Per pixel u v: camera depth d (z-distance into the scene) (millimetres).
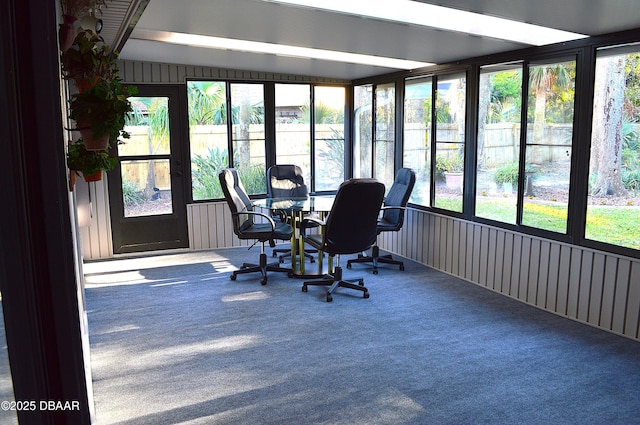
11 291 927
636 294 3645
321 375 3160
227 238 6758
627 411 2744
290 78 6891
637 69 3592
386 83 6535
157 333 3850
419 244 5941
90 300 4621
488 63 4848
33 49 894
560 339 3701
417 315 4207
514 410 2752
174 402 2848
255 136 6828
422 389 2977
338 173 7496
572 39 3996
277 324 4020
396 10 3490
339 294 4770
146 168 6324
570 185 4094
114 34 3830
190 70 6305
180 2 3258
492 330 3881
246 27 3904
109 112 1991
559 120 4211
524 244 4516
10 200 903
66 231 974
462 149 5316
